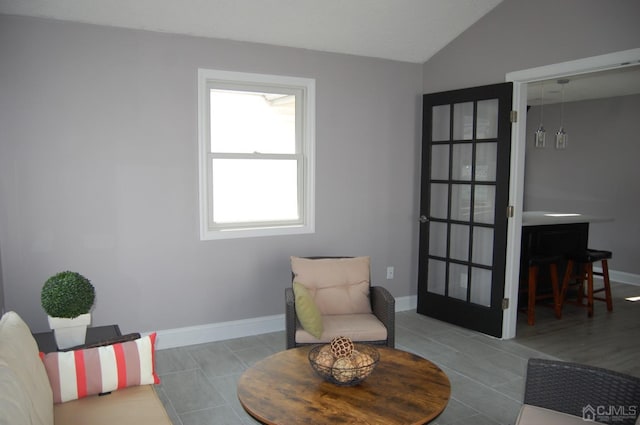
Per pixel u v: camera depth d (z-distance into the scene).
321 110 4.14
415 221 4.71
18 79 3.11
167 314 3.68
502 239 3.88
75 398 2.01
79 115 3.29
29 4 3.01
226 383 3.13
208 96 3.75
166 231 3.62
